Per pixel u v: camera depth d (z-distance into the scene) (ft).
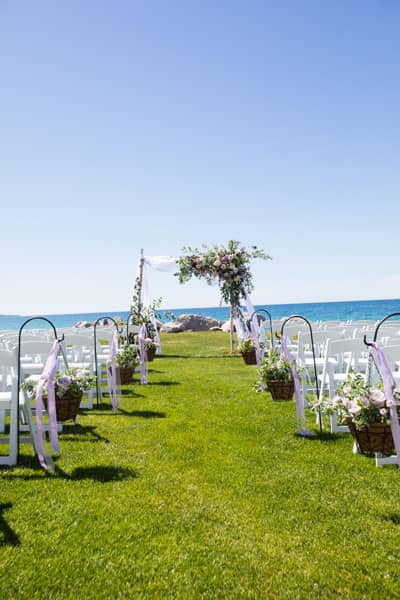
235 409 18.49
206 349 44.50
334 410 11.76
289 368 17.76
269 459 12.51
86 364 21.52
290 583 7.09
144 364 26.58
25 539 8.30
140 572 7.37
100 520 9.02
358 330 21.71
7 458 12.30
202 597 6.79
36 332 27.37
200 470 11.70
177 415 17.62
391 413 10.28
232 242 39.11
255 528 8.74
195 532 8.59
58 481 11.03
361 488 10.50
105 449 13.50
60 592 6.89
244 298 39.40
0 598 6.71
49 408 12.55
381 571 7.38
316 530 8.65
